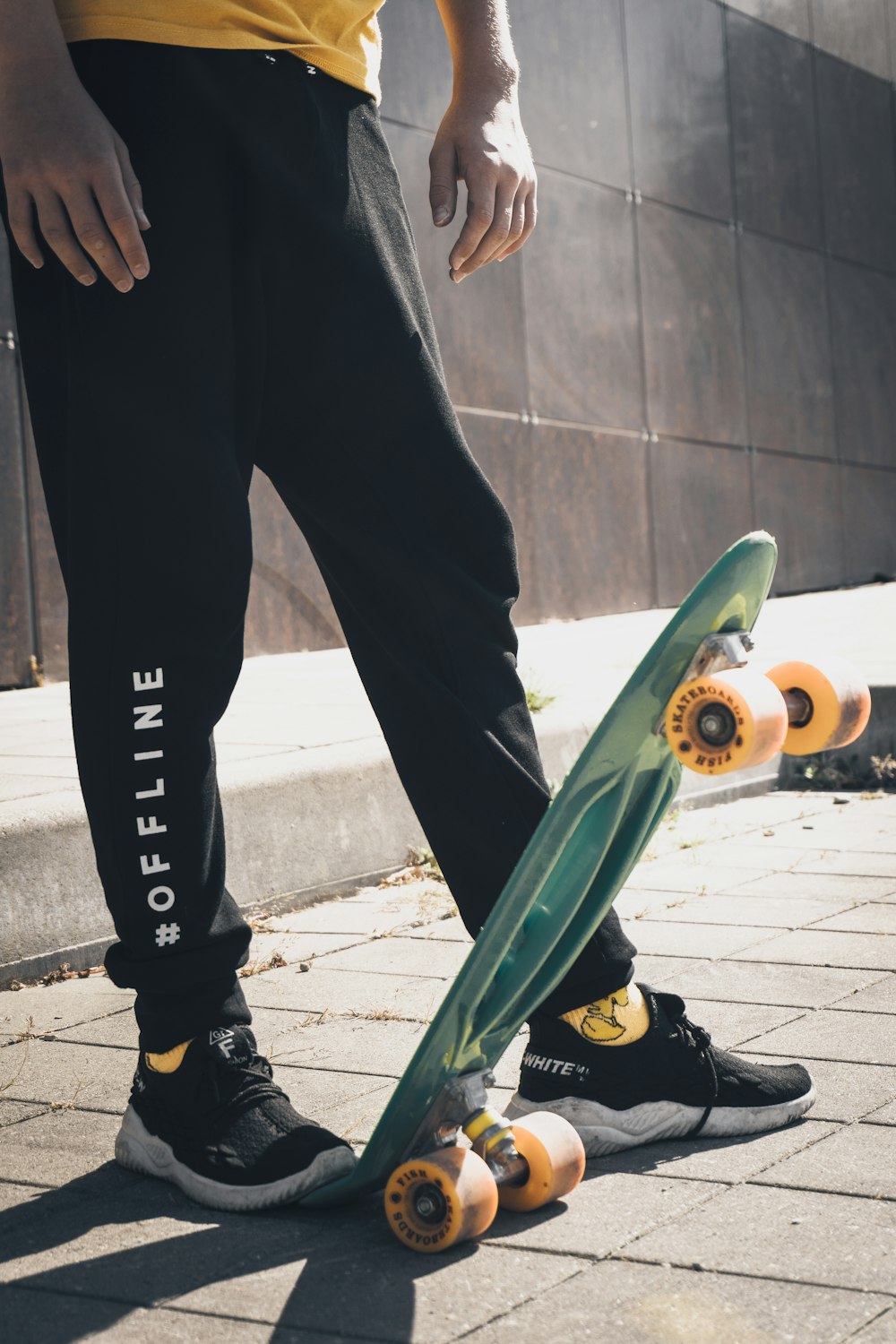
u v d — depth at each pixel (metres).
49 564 7.54
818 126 13.30
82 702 1.88
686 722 1.60
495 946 1.63
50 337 1.89
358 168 1.94
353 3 1.98
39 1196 1.89
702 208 11.97
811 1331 1.46
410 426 1.92
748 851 4.16
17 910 3.03
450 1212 1.66
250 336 1.86
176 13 1.82
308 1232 1.77
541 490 10.46
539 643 8.26
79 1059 2.47
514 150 2.09
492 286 10.06
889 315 14.20
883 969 2.88
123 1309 1.56
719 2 12.16
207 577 1.83
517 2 10.28
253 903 3.54
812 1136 2.01
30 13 1.76
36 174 1.73
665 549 11.55
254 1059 1.94
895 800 4.98
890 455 14.19
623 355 11.19
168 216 1.79
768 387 12.65
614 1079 1.98
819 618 9.38
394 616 1.94
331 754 3.92
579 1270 1.63
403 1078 1.68
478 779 1.90
